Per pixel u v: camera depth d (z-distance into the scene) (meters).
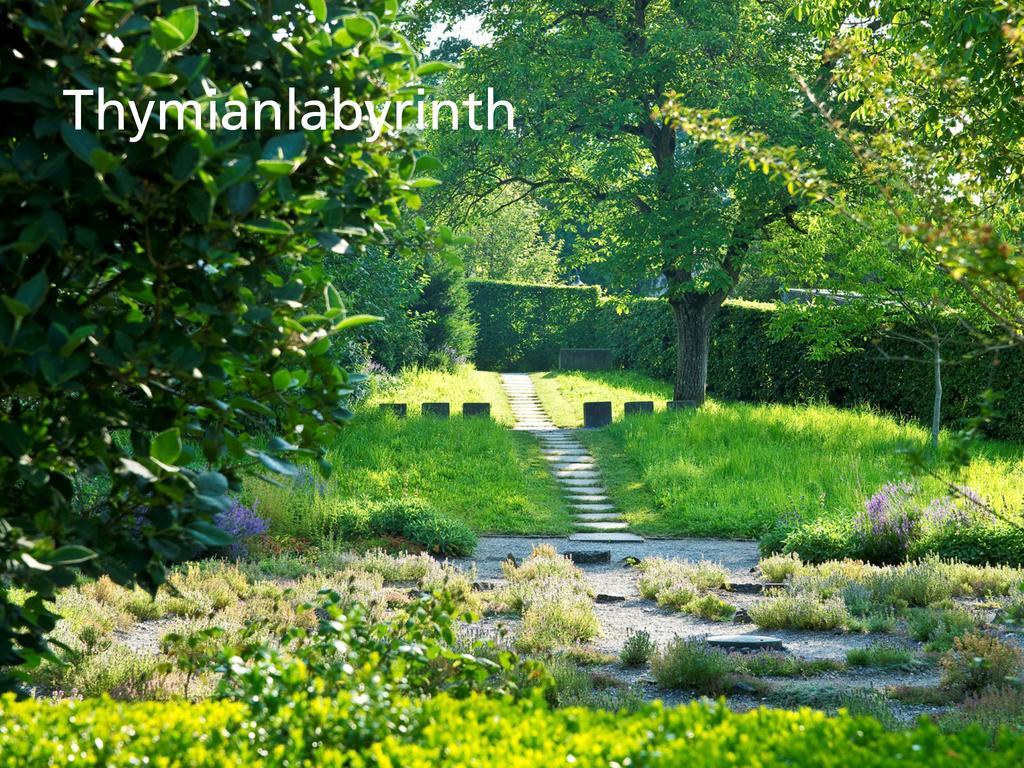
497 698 13.84
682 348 76.31
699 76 64.62
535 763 9.20
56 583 10.53
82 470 11.14
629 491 55.97
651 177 68.62
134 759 9.45
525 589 31.97
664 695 22.22
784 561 37.09
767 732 10.14
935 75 17.92
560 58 66.75
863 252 56.31
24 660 12.39
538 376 113.81
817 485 50.41
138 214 9.99
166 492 10.56
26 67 10.20
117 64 10.00
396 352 100.56
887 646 26.95
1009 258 12.02
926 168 14.72
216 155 9.68
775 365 85.75
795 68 66.19
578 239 82.25
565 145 71.50
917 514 39.56
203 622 25.95
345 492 50.19
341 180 11.42
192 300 11.15
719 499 50.75
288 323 11.75
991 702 19.86
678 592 32.56
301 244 11.85
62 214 10.45
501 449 60.59
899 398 69.88
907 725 19.42
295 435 12.28
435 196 72.44
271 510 41.72
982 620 28.34
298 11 11.70
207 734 10.33
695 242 64.75
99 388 10.89
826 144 58.16
